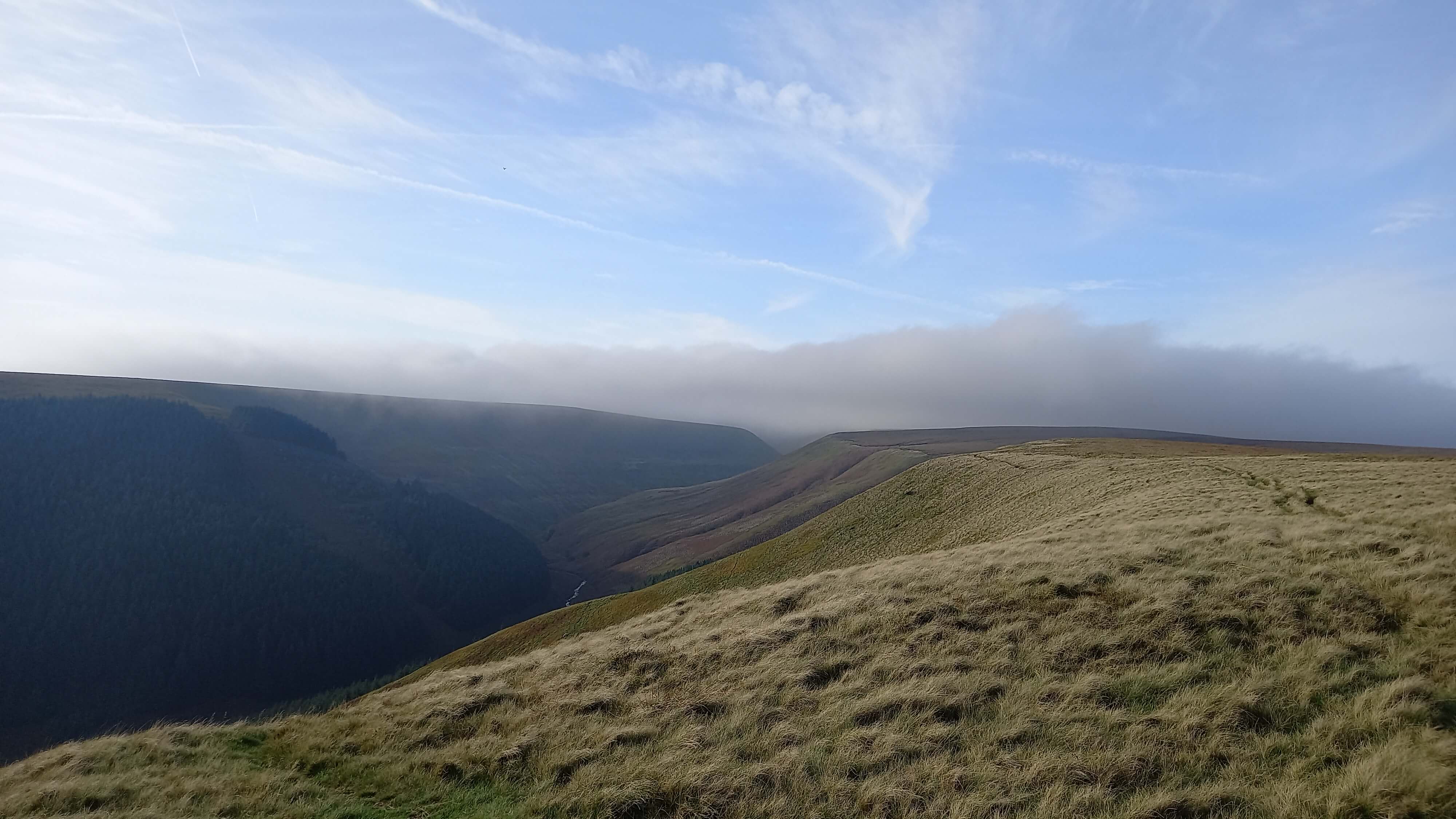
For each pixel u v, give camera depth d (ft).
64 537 569.64
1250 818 30.14
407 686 71.36
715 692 51.16
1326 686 40.16
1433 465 132.46
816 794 36.04
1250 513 90.58
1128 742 37.04
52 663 473.26
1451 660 41.42
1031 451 286.05
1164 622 50.72
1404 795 29.55
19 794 39.91
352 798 41.55
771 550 226.58
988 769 35.99
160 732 50.67
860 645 55.47
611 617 212.23
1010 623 55.26
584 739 46.21
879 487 262.06
